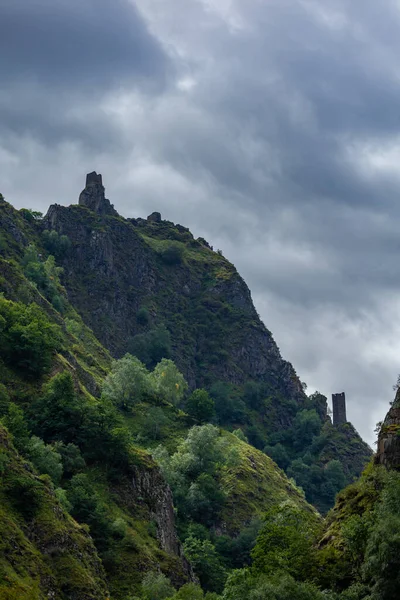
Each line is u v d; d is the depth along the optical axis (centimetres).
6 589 13262
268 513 13775
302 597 10925
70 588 14850
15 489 15912
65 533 15838
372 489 12938
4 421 18862
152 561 18150
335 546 12375
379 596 10681
